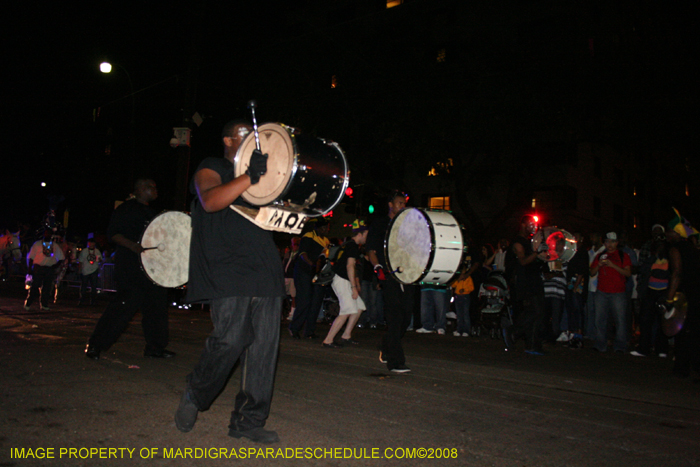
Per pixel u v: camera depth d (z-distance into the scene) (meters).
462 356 7.71
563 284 9.62
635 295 10.55
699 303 6.34
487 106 18.86
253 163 3.04
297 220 3.56
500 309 10.15
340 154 3.51
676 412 4.77
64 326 8.97
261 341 3.49
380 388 5.26
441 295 11.03
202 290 3.38
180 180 15.59
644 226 36.56
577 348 9.32
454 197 29.41
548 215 27.70
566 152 26.98
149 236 5.88
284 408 4.39
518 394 5.25
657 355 8.70
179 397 4.50
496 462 3.37
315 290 9.30
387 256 6.06
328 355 7.25
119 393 4.55
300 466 3.16
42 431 3.54
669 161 22.58
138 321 9.98
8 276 24.22
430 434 3.86
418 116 20.30
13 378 4.94
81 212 34.03
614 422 4.36
